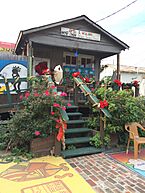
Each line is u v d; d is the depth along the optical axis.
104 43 8.64
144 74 20.16
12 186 3.20
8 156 4.48
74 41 7.91
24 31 6.77
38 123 4.59
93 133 5.70
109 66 17.38
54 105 4.57
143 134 5.80
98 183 3.39
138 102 6.05
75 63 9.49
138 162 4.44
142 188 3.26
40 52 8.56
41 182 3.35
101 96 5.80
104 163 4.33
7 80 5.87
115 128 5.28
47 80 5.76
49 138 4.71
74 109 6.57
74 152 4.79
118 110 5.32
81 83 6.38
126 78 19.61
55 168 3.95
